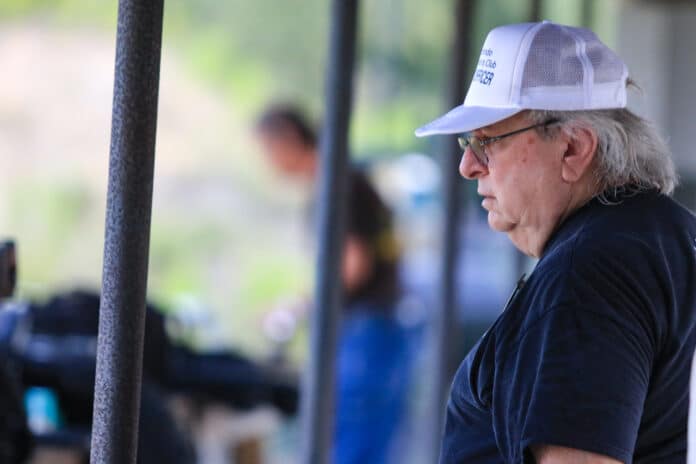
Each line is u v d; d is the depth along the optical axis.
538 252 6.10
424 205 24.27
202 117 39.78
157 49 5.36
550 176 5.94
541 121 5.90
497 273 22.08
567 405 5.30
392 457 15.49
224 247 36.44
